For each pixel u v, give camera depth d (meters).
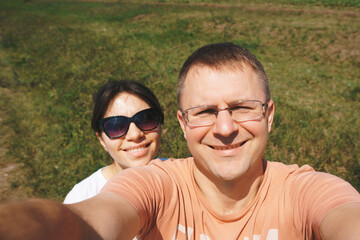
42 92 2.79
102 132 0.85
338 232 0.30
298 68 3.73
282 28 5.20
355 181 1.46
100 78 2.99
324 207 0.35
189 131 0.43
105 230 0.29
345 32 4.74
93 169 1.56
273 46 4.62
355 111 2.48
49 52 4.15
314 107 2.53
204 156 0.42
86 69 3.29
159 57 3.94
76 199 0.77
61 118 2.20
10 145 1.90
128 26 6.14
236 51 0.42
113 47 4.36
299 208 0.39
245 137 0.40
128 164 0.82
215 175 0.41
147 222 0.39
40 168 1.63
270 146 1.76
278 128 1.99
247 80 0.41
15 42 4.82
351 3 6.89
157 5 8.41
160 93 2.54
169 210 0.42
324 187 0.37
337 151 1.72
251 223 0.41
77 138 1.89
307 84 3.18
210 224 0.42
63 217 0.25
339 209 0.33
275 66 3.79
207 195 0.44
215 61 0.41
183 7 7.80
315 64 3.92
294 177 0.43
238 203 0.43
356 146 1.82
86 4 9.38
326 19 5.72
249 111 0.40
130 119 0.79
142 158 0.83
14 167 1.70
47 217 0.23
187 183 0.45
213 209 0.42
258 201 0.42
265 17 6.11
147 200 0.39
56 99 2.56
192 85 0.42
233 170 0.40
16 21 6.79
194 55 0.44
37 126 2.15
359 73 3.57
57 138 1.95
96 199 0.35
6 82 3.09
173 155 1.57
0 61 3.89
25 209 0.22
